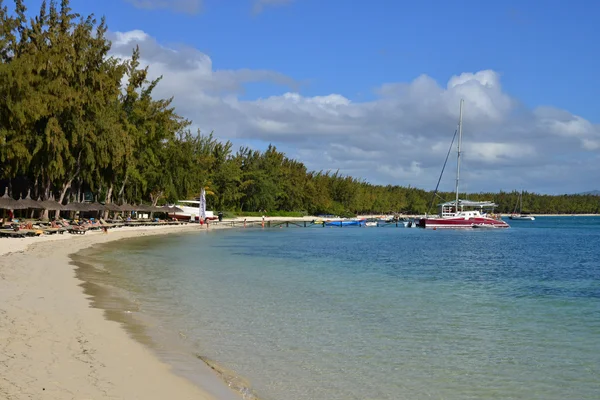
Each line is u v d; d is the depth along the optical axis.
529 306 22.80
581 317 20.33
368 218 180.62
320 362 13.34
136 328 15.62
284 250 53.09
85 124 62.03
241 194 137.50
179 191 95.56
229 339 15.29
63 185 66.50
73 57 61.69
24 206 55.34
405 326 17.94
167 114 83.38
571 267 40.88
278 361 13.28
